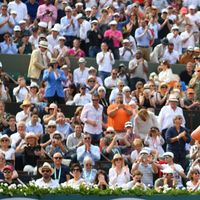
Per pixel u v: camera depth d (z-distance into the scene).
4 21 90.06
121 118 75.88
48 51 84.44
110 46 89.62
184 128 73.94
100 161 70.88
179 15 96.69
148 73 88.75
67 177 67.00
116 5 96.38
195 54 90.50
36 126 74.06
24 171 68.69
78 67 87.69
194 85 83.62
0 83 79.75
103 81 86.50
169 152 70.75
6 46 87.94
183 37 93.94
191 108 81.94
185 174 72.06
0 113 74.69
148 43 91.69
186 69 88.19
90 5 96.75
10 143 71.25
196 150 72.81
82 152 70.81
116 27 90.81
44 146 71.62
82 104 80.56
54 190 58.06
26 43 88.88
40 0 95.06
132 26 92.69
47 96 79.69
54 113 76.00
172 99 77.31
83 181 65.94
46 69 81.12
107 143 72.94
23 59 87.75
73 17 91.38
